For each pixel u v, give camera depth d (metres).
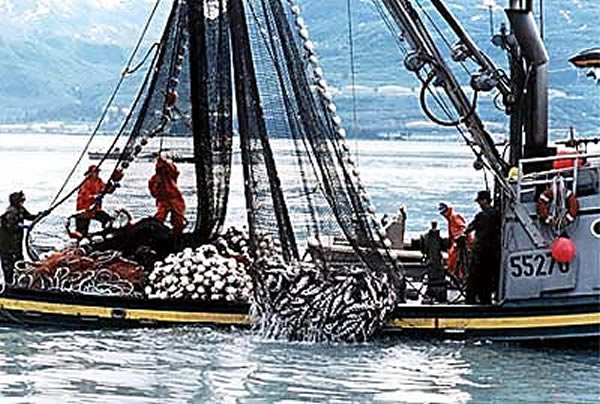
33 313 21.08
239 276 20.98
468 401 16.69
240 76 20.30
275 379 17.92
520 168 19.38
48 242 24.22
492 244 20.02
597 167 19.02
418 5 19.97
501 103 20.14
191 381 17.81
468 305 19.80
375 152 123.25
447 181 69.06
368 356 19.20
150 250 22.28
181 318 20.72
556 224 19.05
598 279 18.97
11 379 17.83
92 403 16.75
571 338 19.17
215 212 22.75
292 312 20.00
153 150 22.62
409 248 24.34
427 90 19.53
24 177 68.19
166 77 22.53
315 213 20.08
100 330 20.84
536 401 16.84
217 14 22.17
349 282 19.83
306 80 20.14
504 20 20.64
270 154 20.17
